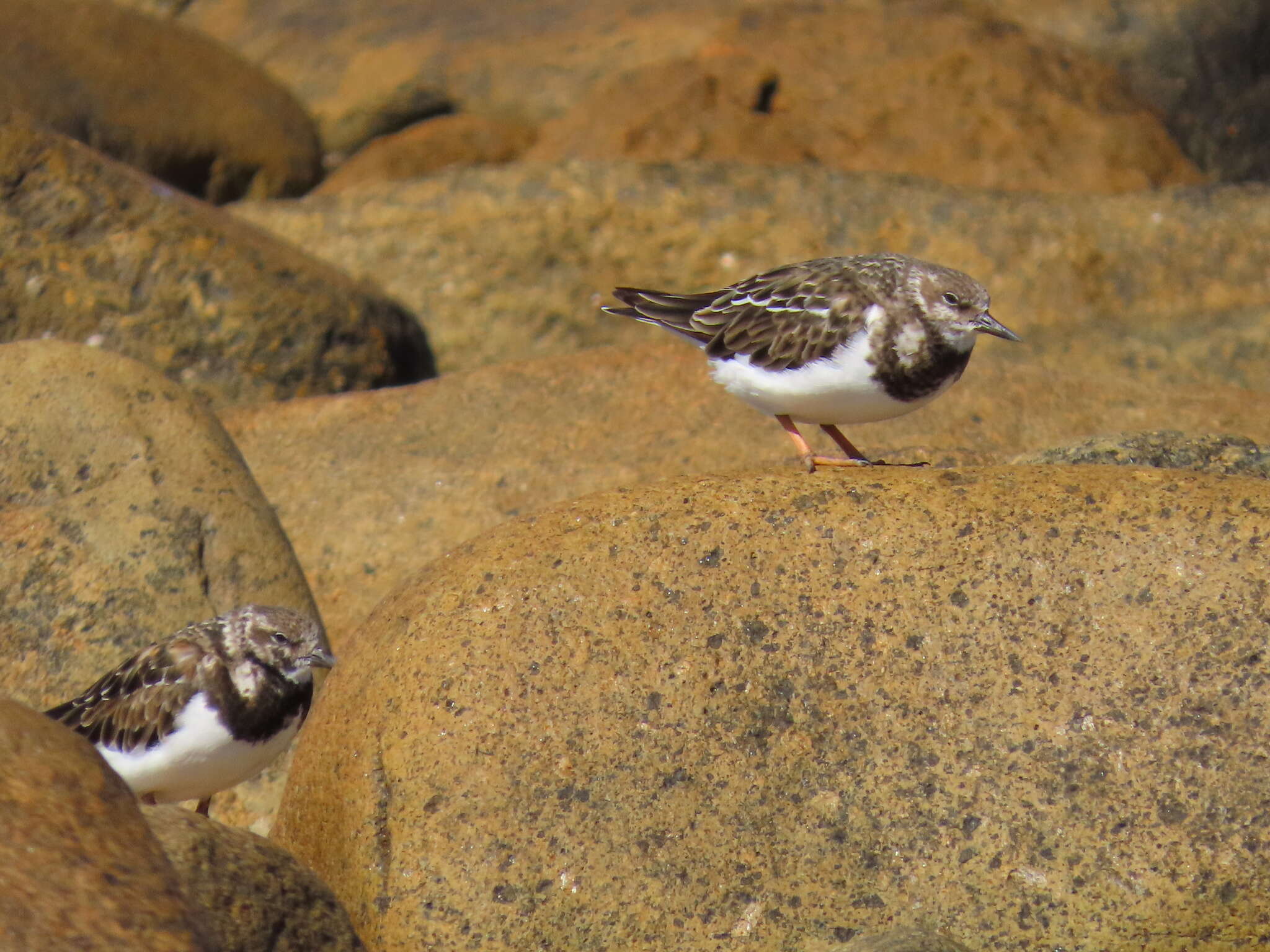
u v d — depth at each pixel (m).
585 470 14.78
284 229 21.16
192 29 28.31
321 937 8.19
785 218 20.83
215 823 8.27
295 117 27.64
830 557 9.34
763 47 25.20
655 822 8.94
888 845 8.77
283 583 12.49
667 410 15.45
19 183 18.09
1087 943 8.48
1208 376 19.30
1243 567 8.87
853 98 24.27
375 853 9.16
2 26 25.27
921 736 8.92
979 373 15.79
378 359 18.89
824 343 11.24
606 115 24.69
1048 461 11.48
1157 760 8.63
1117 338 19.92
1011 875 8.61
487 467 14.96
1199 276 20.58
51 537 12.11
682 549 9.52
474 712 9.24
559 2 28.95
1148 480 9.34
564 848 8.91
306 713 10.31
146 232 18.23
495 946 8.79
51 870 6.88
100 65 25.53
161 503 12.42
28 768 7.19
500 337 20.77
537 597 9.50
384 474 15.06
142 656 10.16
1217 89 26.88
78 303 17.91
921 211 20.92
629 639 9.30
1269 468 11.26
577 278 20.83
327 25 29.67
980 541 9.21
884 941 7.96
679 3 27.95
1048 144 23.84
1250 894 8.36
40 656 11.66
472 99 27.56
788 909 8.73
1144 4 27.09
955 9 26.73
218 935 7.68
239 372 18.12
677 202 20.84
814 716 9.05
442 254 20.84
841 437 12.23
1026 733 8.81
